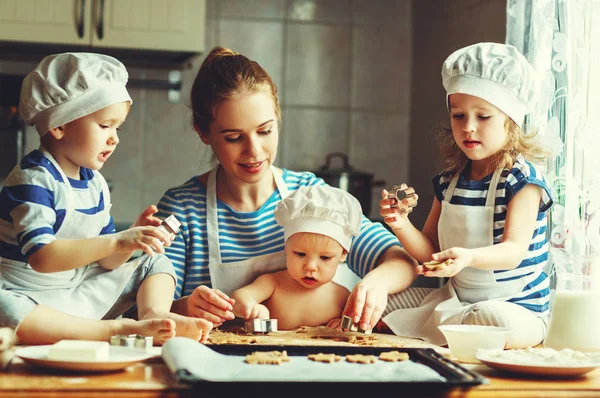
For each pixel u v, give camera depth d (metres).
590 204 1.73
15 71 3.10
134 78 3.26
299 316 1.59
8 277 1.42
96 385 0.99
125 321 1.30
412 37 3.49
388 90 3.49
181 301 1.53
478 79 1.55
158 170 3.31
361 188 3.01
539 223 1.60
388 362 1.13
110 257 1.51
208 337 1.37
